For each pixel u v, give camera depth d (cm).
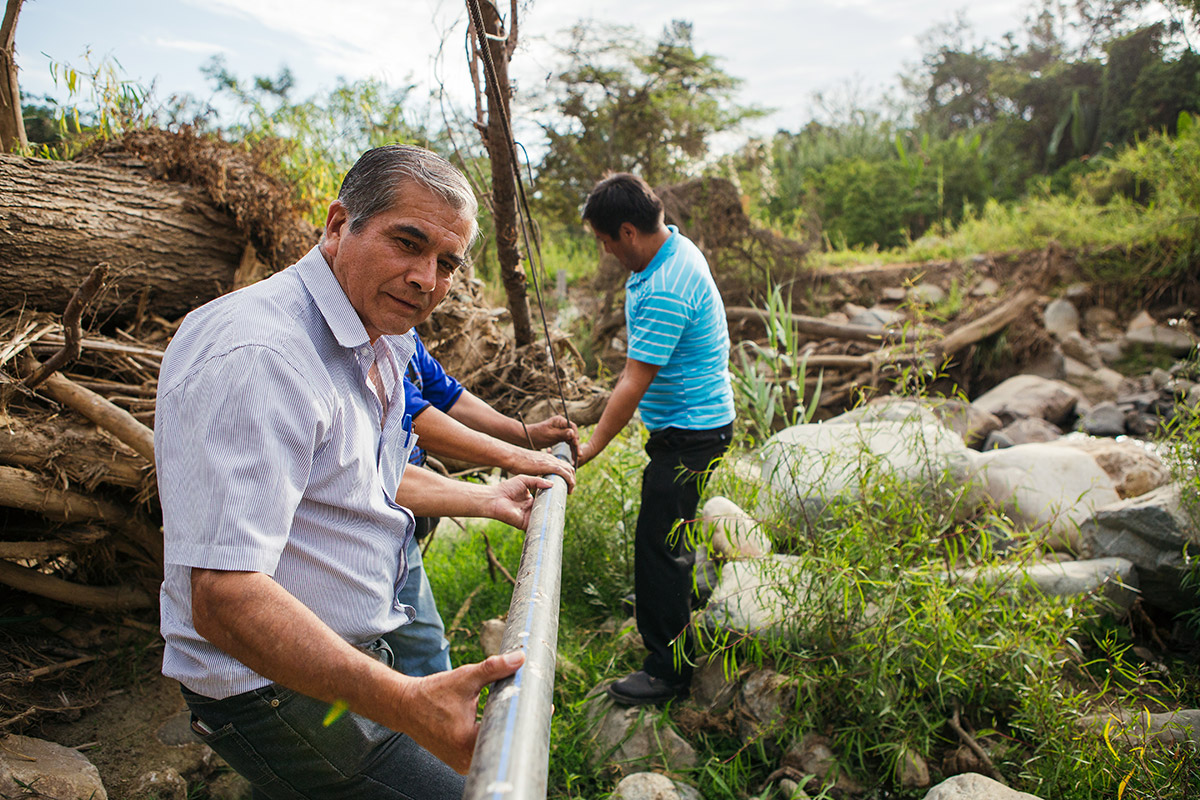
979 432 683
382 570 141
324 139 424
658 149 1521
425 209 124
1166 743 227
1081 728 238
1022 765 235
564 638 322
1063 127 1702
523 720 89
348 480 133
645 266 268
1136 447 391
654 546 270
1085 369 829
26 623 262
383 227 124
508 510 188
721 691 275
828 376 793
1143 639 309
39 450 238
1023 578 265
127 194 305
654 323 257
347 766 139
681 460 270
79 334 231
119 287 299
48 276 281
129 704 256
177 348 124
